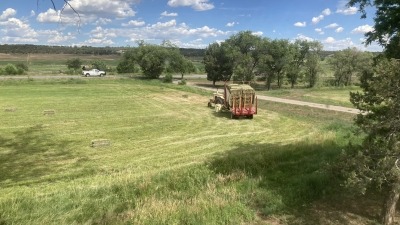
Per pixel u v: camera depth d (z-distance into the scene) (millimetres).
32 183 11734
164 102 34906
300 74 70500
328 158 12773
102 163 14359
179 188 9812
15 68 69875
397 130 6879
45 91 42031
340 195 9195
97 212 7918
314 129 22016
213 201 8414
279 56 66812
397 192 7188
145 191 9398
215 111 29609
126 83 54438
